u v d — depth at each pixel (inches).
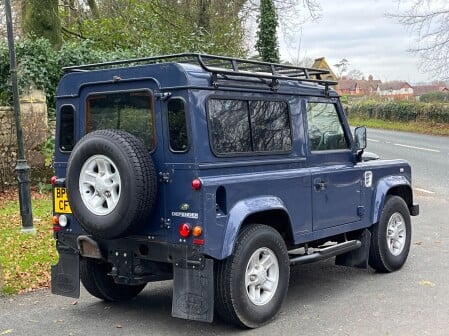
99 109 231.9
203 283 202.8
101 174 210.8
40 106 577.6
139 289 268.1
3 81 579.8
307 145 256.5
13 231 392.2
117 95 225.8
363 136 284.2
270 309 224.5
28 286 285.6
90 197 212.4
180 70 207.3
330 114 275.1
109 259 227.3
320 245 278.1
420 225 424.2
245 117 226.8
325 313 237.3
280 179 233.1
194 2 889.5
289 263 236.1
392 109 1584.6
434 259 326.3
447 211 480.7
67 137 242.7
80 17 907.4
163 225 210.4
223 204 210.2
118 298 261.9
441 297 255.8
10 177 558.9
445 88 1769.2
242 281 213.3
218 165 212.4
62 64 610.9
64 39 874.8
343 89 3019.2
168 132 209.6
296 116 252.5
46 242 364.5
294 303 252.4
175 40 816.9
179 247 207.0
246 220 226.1
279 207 228.1
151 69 214.2
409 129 1409.9
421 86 2426.2
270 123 238.4
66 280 240.4
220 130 215.5
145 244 215.5
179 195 207.2
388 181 300.4
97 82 230.5
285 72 283.0
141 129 216.8
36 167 567.2
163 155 210.1
